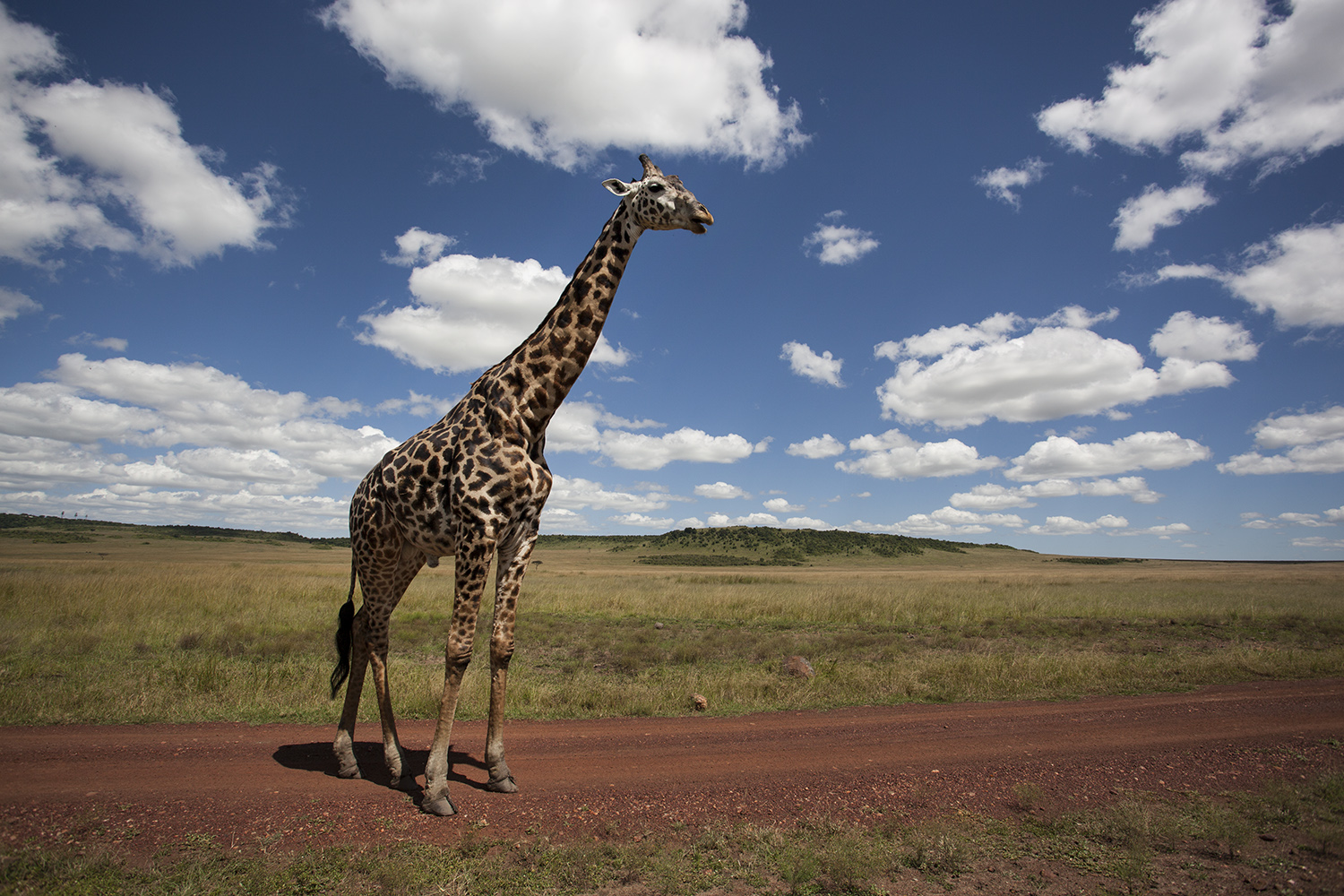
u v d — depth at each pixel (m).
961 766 5.86
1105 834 4.47
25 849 3.84
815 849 4.20
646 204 5.46
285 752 6.04
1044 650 14.02
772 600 25.17
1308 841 4.35
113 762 5.48
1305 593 31.08
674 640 15.88
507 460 5.11
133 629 13.97
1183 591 32.53
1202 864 4.05
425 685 8.73
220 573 32.84
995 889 3.76
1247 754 6.23
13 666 9.59
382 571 5.56
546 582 37.47
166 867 3.77
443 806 4.64
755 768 5.79
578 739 6.74
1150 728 7.24
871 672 10.54
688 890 3.71
